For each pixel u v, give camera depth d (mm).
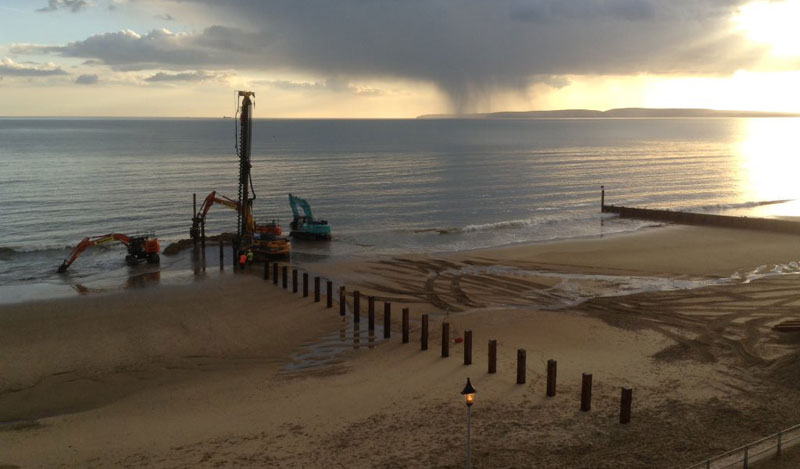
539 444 23109
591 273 54312
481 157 191625
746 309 41938
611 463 21594
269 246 60344
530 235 76125
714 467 20531
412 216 92625
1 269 57750
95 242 57906
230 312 42281
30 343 36312
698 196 113688
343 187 122062
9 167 148125
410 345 35969
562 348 34594
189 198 105688
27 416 27938
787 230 73500
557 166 164125
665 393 27625
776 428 23938
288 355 35031
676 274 53500
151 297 45875
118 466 22188
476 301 45812
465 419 25359
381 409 26641
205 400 28797
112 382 31531
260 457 22656
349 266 57406
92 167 151250
